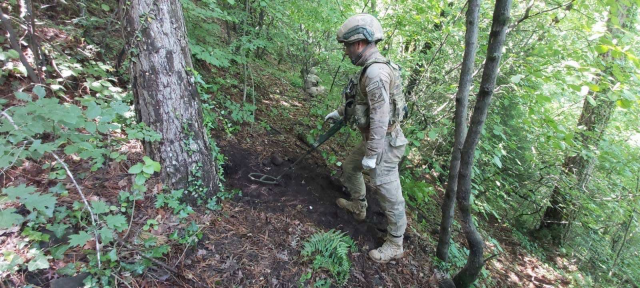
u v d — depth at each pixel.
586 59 3.23
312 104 5.41
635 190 5.07
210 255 2.07
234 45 3.52
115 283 1.68
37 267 1.56
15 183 1.95
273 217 2.58
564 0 3.29
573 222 6.07
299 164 3.44
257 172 3.06
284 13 3.90
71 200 1.96
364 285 2.41
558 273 4.96
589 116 5.09
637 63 2.57
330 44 4.92
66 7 3.30
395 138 2.44
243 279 2.01
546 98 3.13
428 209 4.59
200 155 2.36
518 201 6.45
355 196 2.91
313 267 2.27
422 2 3.73
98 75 2.93
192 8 2.91
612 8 2.80
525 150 5.18
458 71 4.09
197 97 2.37
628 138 5.32
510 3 1.96
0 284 1.48
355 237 2.83
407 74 3.85
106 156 2.32
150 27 2.04
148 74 2.10
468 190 2.44
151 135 2.10
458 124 2.44
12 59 2.48
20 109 1.52
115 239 1.85
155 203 2.16
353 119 2.51
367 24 2.27
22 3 2.37
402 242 2.87
